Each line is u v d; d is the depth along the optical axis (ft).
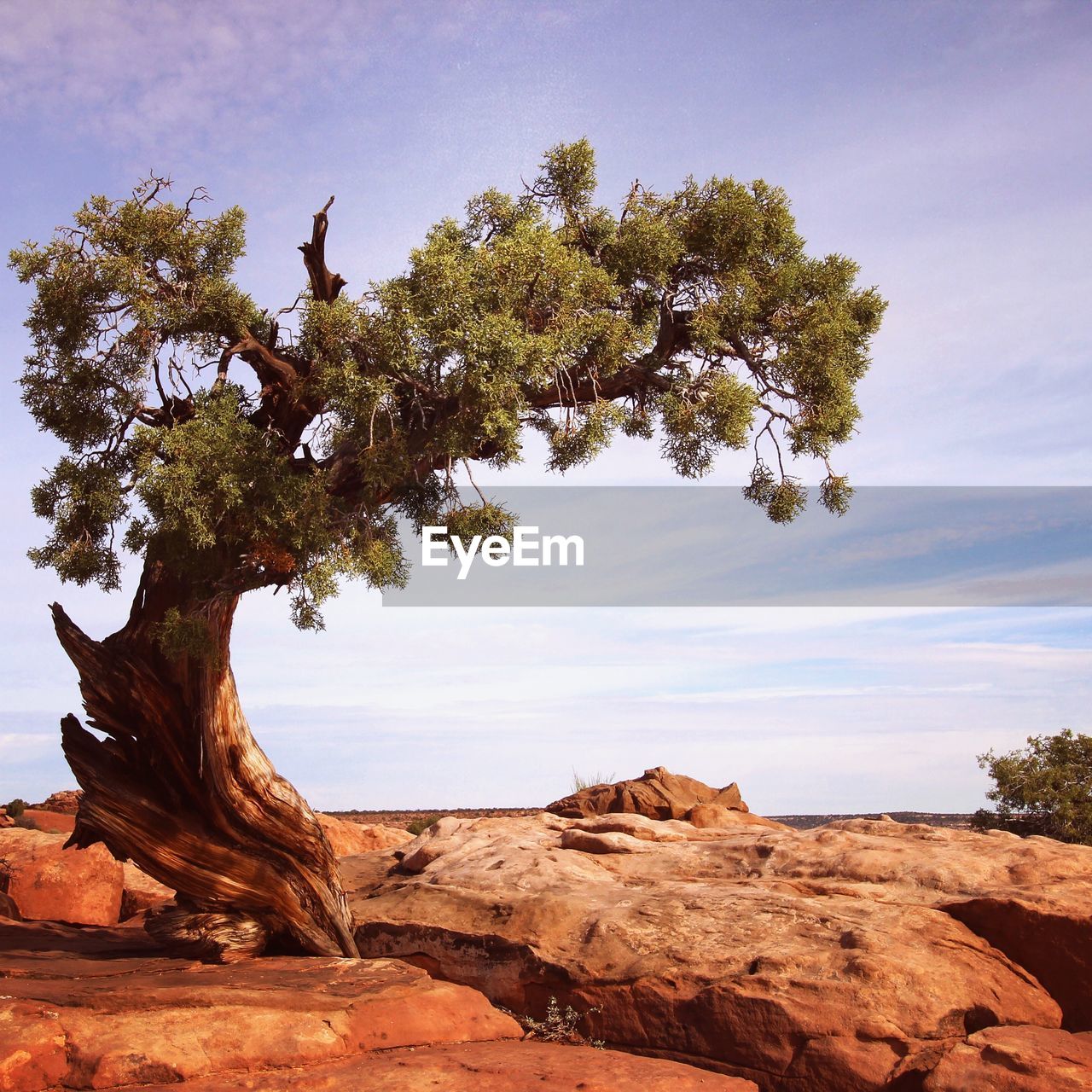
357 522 42.19
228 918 45.42
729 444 46.24
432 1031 32.89
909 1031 30.40
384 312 41.14
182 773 46.09
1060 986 32.68
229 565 42.14
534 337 41.19
